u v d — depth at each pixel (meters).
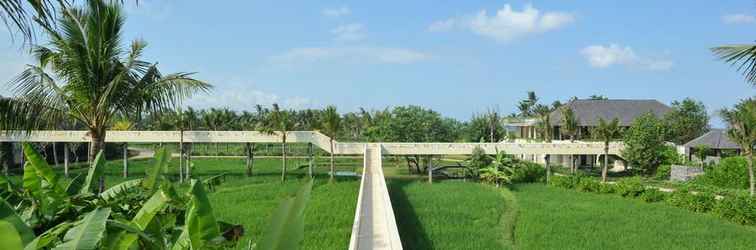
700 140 46.50
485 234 20.33
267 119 41.97
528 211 25.50
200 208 5.39
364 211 22.50
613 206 27.44
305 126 70.62
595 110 53.84
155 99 14.45
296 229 3.48
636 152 41.69
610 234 20.19
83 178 10.09
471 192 32.81
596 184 34.00
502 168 37.69
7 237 3.61
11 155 43.50
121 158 61.41
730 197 25.39
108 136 39.38
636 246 18.34
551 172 45.12
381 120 63.34
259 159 61.75
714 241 19.19
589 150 41.81
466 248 17.94
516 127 69.62
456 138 70.06
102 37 13.09
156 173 8.77
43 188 8.09
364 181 31.02
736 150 45.22
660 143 42.62
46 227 7.47
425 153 40.53
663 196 29.52
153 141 39.84
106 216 5.22
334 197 29.56
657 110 54.44
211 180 11.36
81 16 12.84
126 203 8.66
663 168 40.91
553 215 24.27
